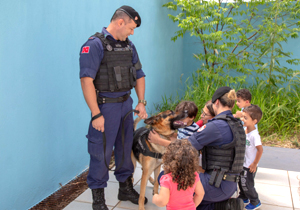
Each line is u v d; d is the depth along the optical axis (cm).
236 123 217
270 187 325
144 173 265
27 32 253
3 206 240
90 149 256
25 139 259
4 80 232
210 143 215
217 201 219
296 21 654
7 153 240
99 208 260
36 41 265
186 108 264
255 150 267
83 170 361
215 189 211
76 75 332
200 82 645
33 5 258
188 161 174
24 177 261
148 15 521
